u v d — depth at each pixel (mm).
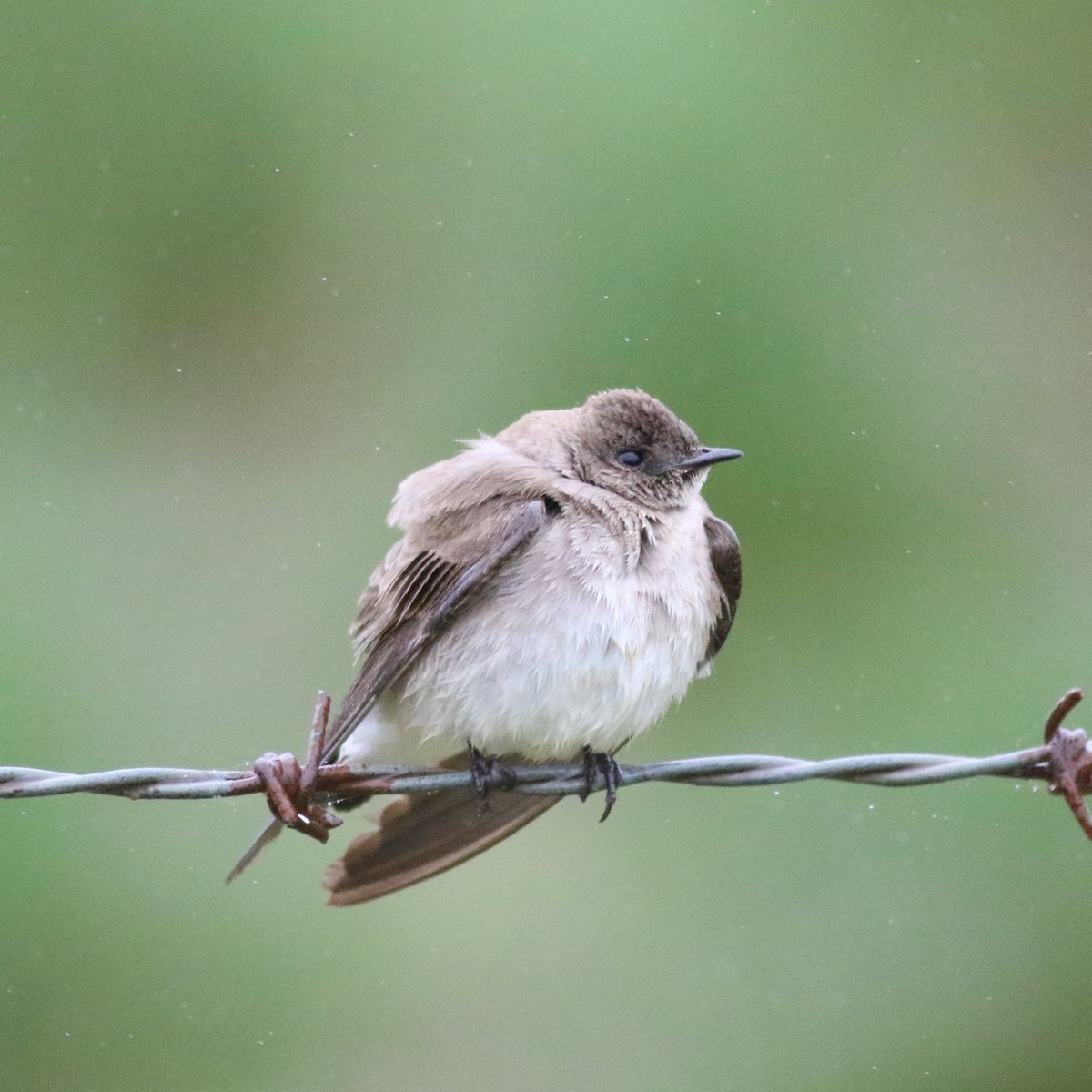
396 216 15234
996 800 12969
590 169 14672
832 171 14703
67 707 14148
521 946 13047
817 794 13305
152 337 15742
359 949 12906
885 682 13836
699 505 9570
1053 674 13656
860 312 14609
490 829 8828
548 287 14719
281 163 15547
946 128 15492
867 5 15312
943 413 14578
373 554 14891
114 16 15844
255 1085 12461
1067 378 15008
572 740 8773
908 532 14203
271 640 14703
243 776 7508
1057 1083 12086
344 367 15375
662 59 14703
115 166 15789
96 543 15172
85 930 12727
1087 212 15438
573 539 8867
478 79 15141
